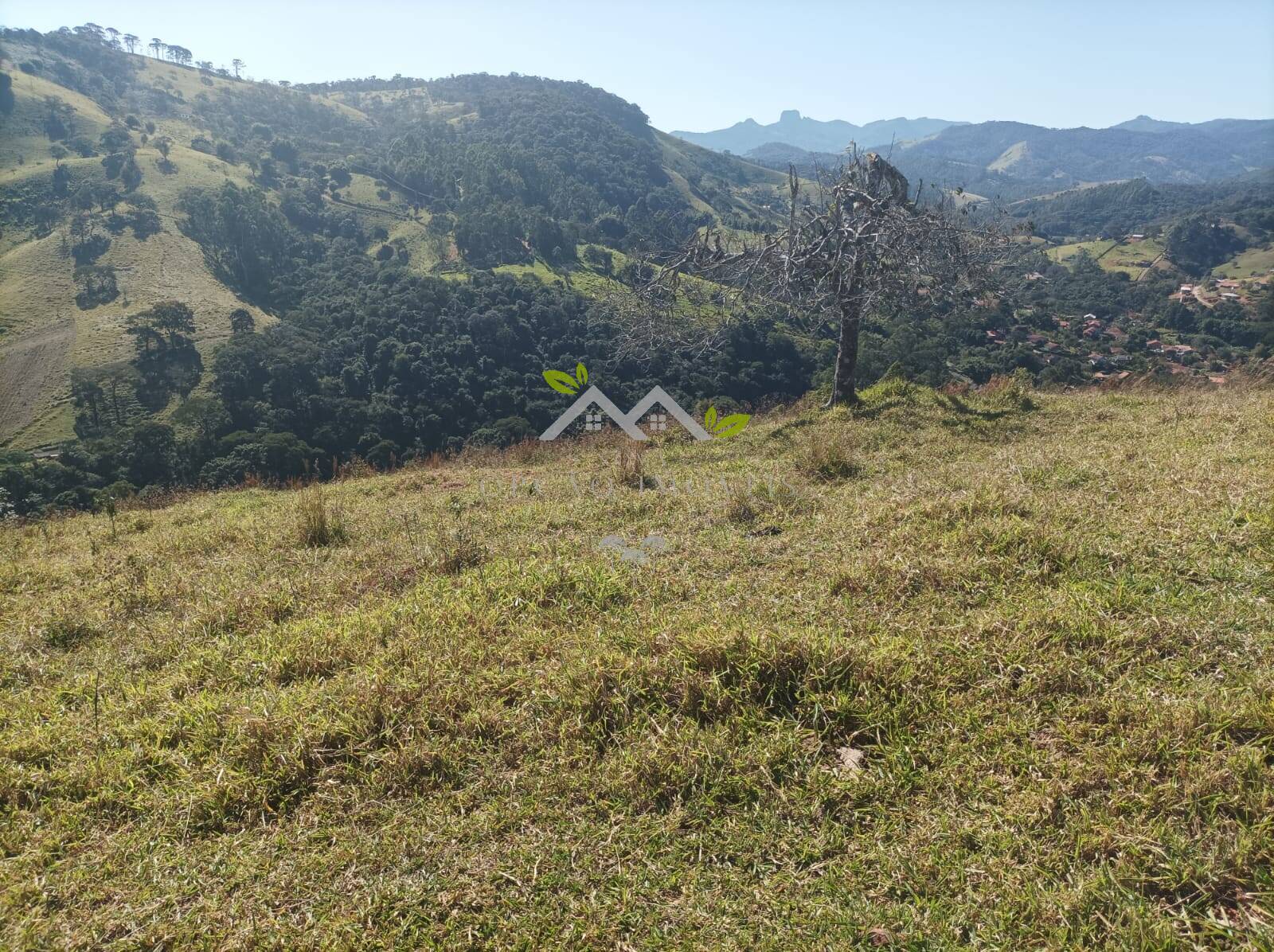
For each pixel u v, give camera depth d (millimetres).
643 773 3191
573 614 4734
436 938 2533
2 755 3635
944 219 12625
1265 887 2426
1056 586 4406
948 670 3656
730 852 2812
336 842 2984
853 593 4621
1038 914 2443
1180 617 3887
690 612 4500
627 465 8906
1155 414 9727
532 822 3025
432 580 5457
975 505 5551
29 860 2947
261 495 10750
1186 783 2805
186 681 4281
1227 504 5137
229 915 2646
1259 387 11617
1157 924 2320
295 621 5047
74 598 6031
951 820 2861
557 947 2463
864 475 8039
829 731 3371
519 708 3693
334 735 3512
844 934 2441
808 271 12469
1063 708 3346
